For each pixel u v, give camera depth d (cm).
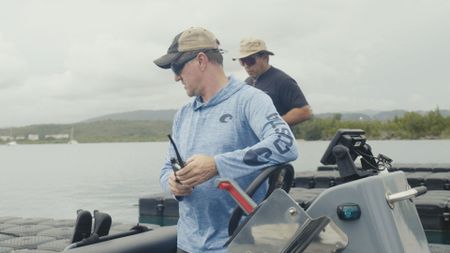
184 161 266
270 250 216
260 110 259
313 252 212
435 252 432
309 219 209
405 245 218
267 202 218
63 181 2212
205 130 273
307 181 1070
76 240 277
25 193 1773
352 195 217
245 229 222
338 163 243
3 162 4481
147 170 2859
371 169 254
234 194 229
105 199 1558
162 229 306
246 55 559
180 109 296
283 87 558
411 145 5025
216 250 263
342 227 218
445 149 4059
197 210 268
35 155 6831
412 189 226
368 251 213
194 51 272
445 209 673
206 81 274
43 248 544
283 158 244
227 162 244
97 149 9712
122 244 272
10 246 561
